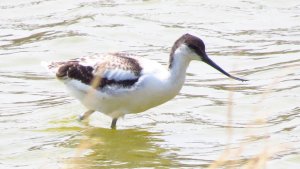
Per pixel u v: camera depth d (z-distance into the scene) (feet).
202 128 53.42
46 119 55.31
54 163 47.70
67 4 77.82
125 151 49.65
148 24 73.61
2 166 47.67
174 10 76.38
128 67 49.88
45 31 72.02
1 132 52.85
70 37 70.38
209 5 77.36
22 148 50.29
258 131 52.54
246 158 47.70
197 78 62.90
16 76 63.82
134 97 50.01
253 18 74.69
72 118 55.26
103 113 52.19
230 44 69.41
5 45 69.62
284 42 69.26
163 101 50.67
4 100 59.11
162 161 48.11
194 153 49.26
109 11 76.23
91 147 49.96
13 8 76.95
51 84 61.82
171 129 53.42
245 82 61.72
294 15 74.95
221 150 49.57
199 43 50.70
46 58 67.10
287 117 55.11
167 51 68.44
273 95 58.54
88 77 50.49
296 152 48.78
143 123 54.34
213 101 58.23
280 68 64.03
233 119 54.95
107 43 69.87
